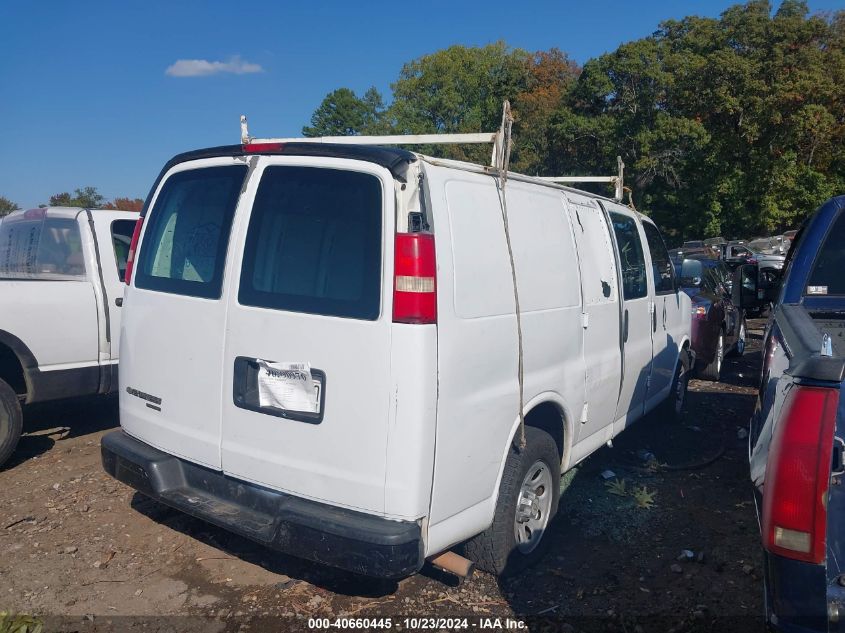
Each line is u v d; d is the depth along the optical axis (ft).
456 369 10.25
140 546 14.02
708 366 29.76
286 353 10.44
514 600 12.26
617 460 19.49
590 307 14.74
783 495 7.48
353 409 9.90
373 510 9.86
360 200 10.20
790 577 7.44
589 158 123.03
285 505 10.32
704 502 16.65
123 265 20.49
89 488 16.89
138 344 12.71
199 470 11.84
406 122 174.19
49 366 18.44
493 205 11.68
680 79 113.70
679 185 119.85
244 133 13.79
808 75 110.42
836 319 12.18
